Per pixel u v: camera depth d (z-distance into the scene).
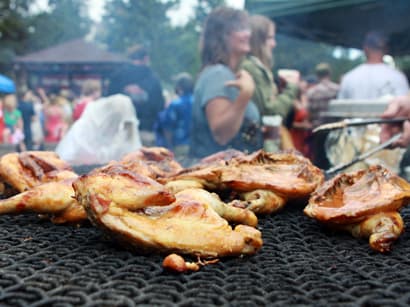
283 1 1.62
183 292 0.44
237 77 1.24
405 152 1.10
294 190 0.75
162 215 0.55
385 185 0.65
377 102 1.09
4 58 6.62
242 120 1.28
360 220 0.62
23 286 0.43
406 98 1.02
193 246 0.52
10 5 7.37
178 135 1.74
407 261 0.54
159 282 0.46
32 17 7.22
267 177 0.78
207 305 0.40
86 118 1.35
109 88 1.71
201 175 0.77
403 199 0.62
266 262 0.53
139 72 1.68
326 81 1.89
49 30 7.22
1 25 6.74
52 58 3.88
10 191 0.84
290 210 0.82
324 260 0.55
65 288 0.43
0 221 0.70
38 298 0.41
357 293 0.44
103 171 0.57
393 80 1.49
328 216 0.63
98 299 0.41
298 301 0.42
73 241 0.59
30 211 0.65
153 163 0.93
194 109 1.34
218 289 0.44
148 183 0.54
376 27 1.78
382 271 0.50
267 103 1.36
